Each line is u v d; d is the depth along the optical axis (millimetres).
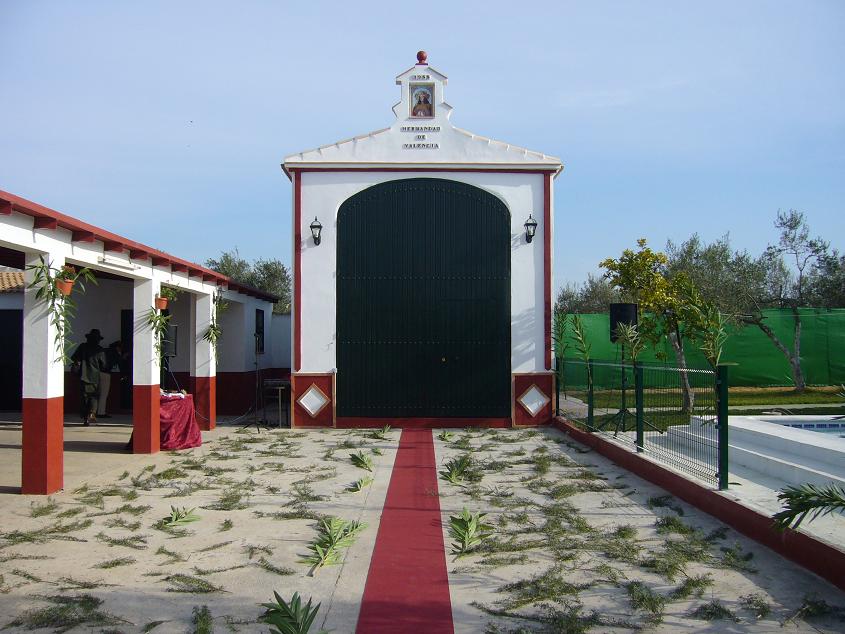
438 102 13719
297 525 6648
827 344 19109
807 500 4336
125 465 9602
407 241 13641
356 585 5043
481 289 13625
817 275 22141
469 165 13602
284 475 8977
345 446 11305
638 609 4527
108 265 9148
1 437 12227
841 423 9828
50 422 7816
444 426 13508
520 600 4676
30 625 4285
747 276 20031
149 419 10570
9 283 16953
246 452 10758
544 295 13617
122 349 15266
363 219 13641
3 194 6293
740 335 18984
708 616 4398
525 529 6383
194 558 5641
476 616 4469
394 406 13523
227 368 16391
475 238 13664
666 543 5859
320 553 5621
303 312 13539
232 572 5305
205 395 13297
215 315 13703
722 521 6523
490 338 13594
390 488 8227
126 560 5559
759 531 5836
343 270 13609
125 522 6695
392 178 13656
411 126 13680
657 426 8734
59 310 7820
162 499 7648
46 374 7730
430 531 6445
